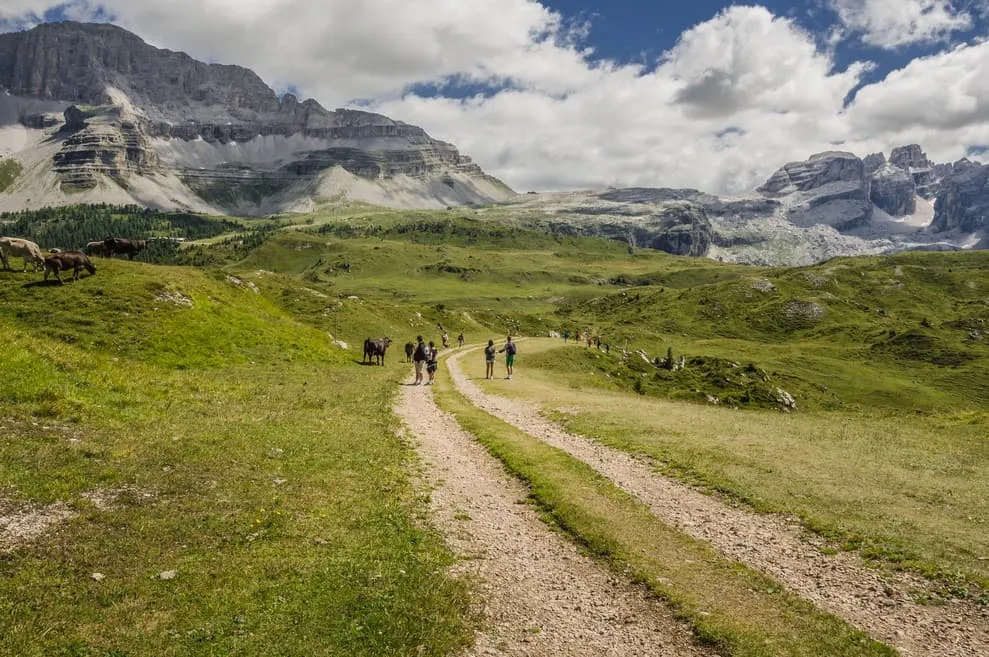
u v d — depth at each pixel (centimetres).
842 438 2983
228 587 1215
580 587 1412
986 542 1639
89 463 1720
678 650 1160
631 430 3052
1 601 1053
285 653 1029
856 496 2025
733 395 9706
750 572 1488
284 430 2512
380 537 1572
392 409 3528
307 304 10350
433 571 1412
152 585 1187
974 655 1158
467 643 1134
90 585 1153
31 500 1439
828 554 1617
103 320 4616
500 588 1377
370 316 10750
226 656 998
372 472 2138
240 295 6850
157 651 993
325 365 5441
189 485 1708
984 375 17788
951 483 2173
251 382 3875
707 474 2286
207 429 2314
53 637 988
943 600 1359
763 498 2016
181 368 4272
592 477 2264
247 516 1562
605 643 1174
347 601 1221
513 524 1808
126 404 2448
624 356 12431
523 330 18588
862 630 1244
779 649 1150
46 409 2070
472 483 2194
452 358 7831
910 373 18775
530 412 3697
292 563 1351
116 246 6412
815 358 19175
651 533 1730
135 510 1491
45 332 4219
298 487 1847
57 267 5128
